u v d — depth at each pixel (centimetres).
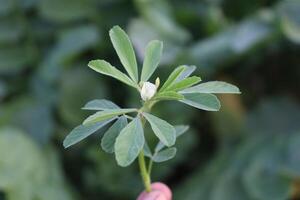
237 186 66
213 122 77
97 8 80
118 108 32
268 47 77
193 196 67
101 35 80
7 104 77
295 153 66
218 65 72
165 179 78
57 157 71
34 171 64
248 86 84
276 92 85
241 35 70
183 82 31
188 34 77
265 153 67
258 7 88
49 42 82
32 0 80
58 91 76
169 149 34
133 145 30
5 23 80
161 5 77
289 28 69
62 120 75
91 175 72
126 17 81
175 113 70
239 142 75
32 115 75
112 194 73
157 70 70
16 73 81
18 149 64
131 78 32
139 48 69
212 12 79
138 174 71
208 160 76
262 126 77
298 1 72
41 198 62
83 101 74
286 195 62
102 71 31
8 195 59
